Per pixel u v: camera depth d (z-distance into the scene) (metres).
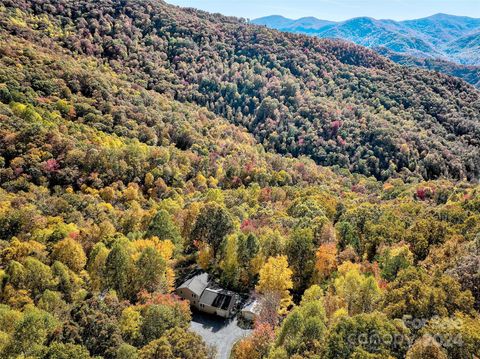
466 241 63.22
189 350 46.25
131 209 105.12
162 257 68.38
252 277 80.06
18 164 109.00
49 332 46.66
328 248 73.81
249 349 51.81
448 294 42.12
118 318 51.62
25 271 60.75
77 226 88.12
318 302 49.81
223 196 121.69
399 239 76.50
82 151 121.31
